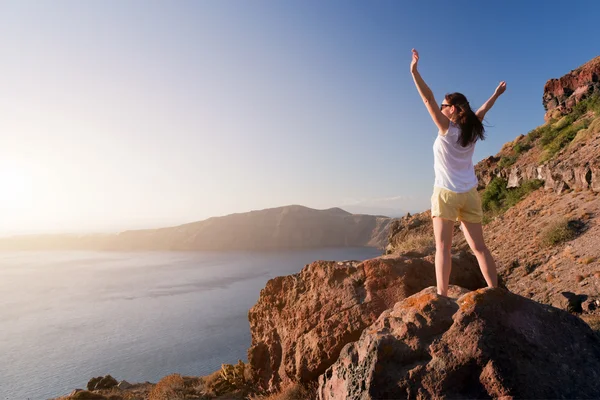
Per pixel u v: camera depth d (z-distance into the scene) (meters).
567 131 27.41
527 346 2.88
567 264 14.04
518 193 25.30
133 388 23.59
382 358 3.13
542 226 18.33
